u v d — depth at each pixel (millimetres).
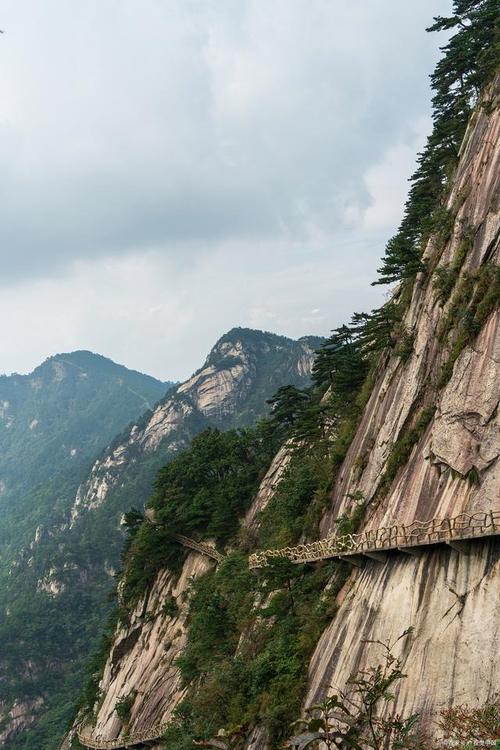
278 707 37219
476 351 38031
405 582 34250
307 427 69438
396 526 35875
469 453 35438
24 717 170625
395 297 66625
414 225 64688
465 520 32969
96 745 73375
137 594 88250
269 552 56125
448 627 29406
